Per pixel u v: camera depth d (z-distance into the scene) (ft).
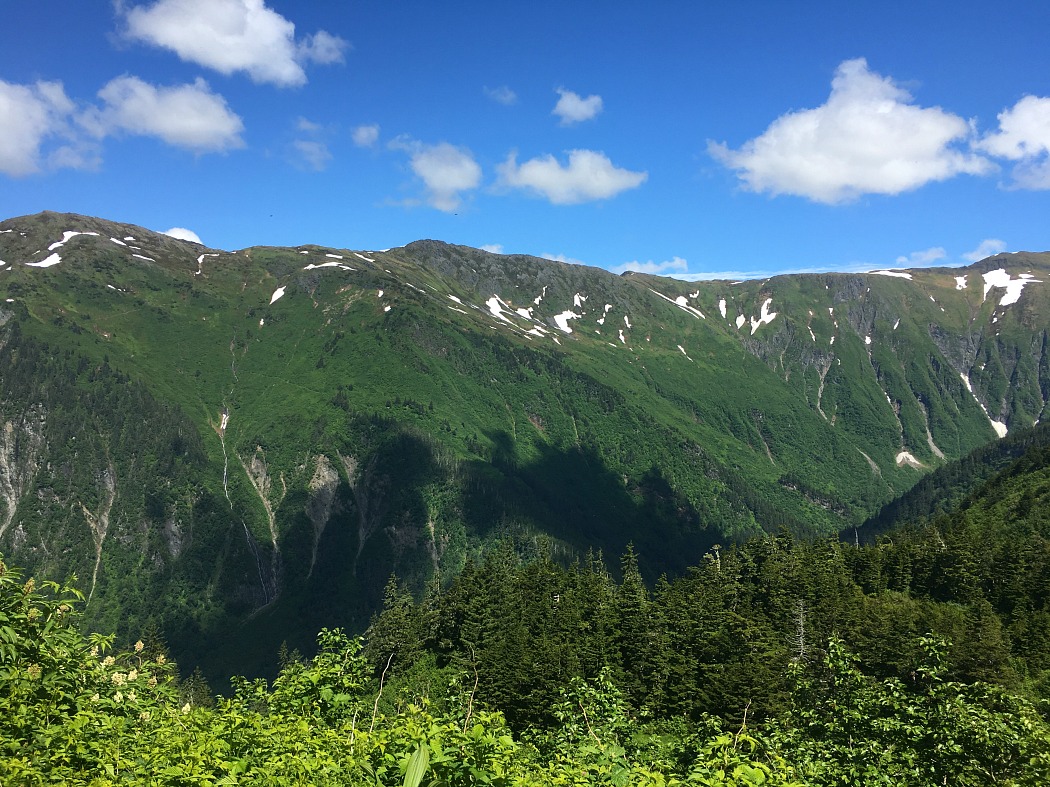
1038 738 50.16
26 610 37.22
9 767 28.81
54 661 37.45
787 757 54.85
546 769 38.58
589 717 58.49
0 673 34.60
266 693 51.90
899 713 56.90
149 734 37.50
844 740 57.36
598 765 37.91
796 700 65.36
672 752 54.08
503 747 33.99
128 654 42.50
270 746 36.09
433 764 29.89
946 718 53.01
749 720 143.43
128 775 31.60
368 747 35.17
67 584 40.78
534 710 151.64
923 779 51.85
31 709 33.99
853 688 60.23
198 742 35.58
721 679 154.51
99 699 38.11
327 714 48.49
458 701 46.52
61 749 31.55
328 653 52.80
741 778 31.65
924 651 60.59
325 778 33.88
